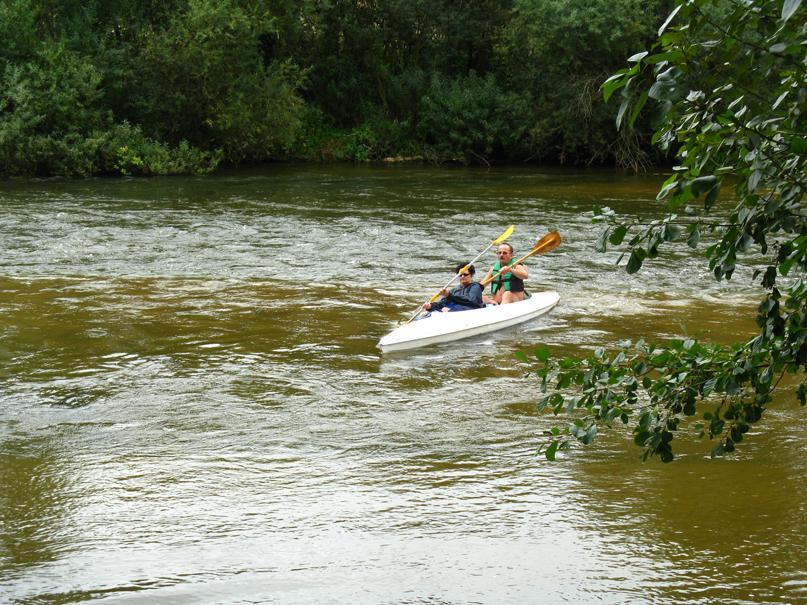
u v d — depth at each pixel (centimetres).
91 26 3142
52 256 1538
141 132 3053
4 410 786
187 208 2164
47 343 1002
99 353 965
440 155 3681
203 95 3120
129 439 721
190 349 986
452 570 505
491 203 2306
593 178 3016
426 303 1090
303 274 1416
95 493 615
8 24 2830
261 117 3275
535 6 3322
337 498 609
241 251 1609
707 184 269
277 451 697
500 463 671
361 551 530
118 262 1495
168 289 1291
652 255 302
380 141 3753
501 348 1001
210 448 702
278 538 548
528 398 829
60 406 798
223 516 579
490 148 3597
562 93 3400
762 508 582
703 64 269
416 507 594
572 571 502
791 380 849
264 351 984
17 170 2816
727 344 998
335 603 468
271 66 3347
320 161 3641
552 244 1161
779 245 292
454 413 788
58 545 536
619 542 538
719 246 294
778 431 726
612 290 1313
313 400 823
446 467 664
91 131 2933
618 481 633
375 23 3922
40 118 2762
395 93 3859
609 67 3391
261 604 467
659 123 284
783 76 270
